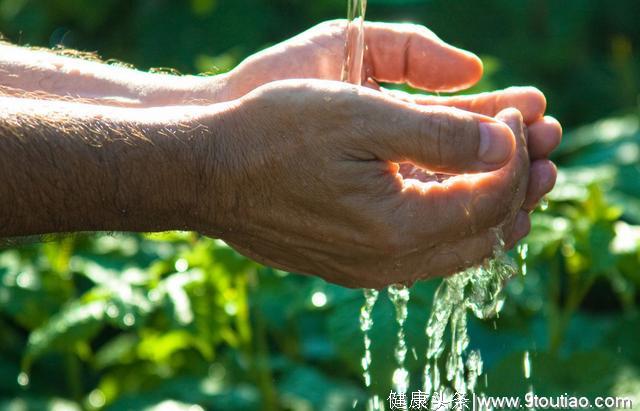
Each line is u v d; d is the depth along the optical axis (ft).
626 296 10.09
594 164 14.25
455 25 21.85
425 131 5.94
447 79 7.92
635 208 11.50
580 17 21.81
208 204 6.33
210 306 9.59
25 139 5.90
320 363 11.51
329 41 8.10
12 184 5.87
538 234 9.73
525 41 21.76
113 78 8.13
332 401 10.21
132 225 6.33
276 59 8.00
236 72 8.06
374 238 6.44
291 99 6.10
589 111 21.62
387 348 9.04
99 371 12.97
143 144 6.10
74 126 6.05
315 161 6.15
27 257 11.18
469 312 11.46
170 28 20.98
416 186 6.34
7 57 8.16
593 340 11.46
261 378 10.06
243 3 20.84
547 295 12.19
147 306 9.37
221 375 11.35
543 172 7.00
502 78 20.93
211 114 6.28
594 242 9.57
